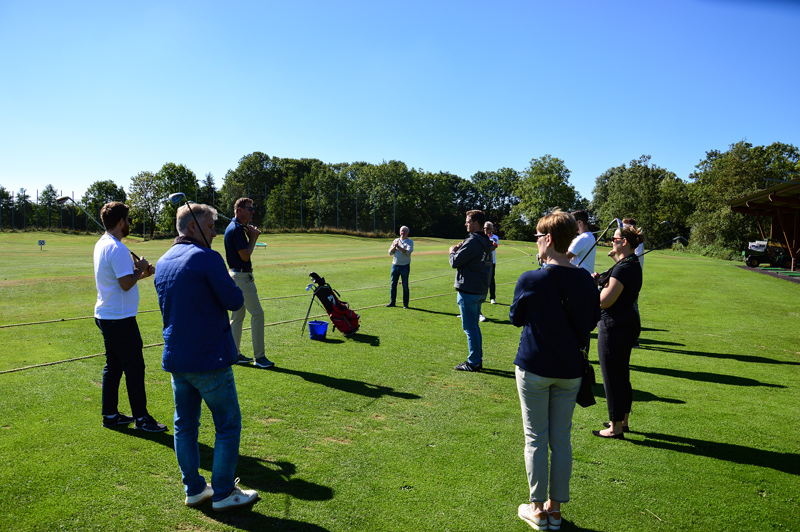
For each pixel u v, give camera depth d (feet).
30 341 20.80
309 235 186.29
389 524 9.08
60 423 12.88
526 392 9.12
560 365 8.81
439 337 24.47
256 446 12.07
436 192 282.77
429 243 155.33
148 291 34.96
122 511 9.16
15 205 212.43
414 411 14.70
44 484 9.94
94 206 249.96
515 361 9.34
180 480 10.41
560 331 8.87
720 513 9.80
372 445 12.35
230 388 9.30
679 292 43.78
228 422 9.33
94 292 33.99
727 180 132.77
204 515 9.18
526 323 9.28
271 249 104.58
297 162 298.35
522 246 126.41
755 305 37.14
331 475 10.81
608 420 14.66
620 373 13.04
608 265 73.31
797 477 11.28
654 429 13.89
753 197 73.31
